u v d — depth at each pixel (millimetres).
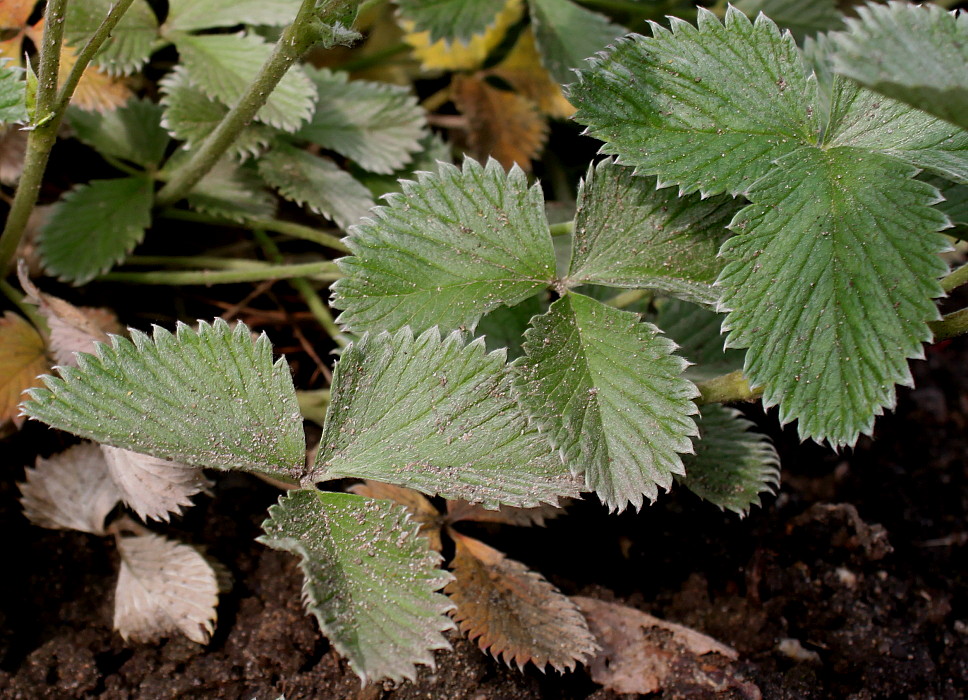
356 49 607
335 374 465
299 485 466
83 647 498
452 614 496
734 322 453
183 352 461
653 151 465
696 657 502
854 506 549
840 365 452
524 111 580
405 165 554
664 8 600
